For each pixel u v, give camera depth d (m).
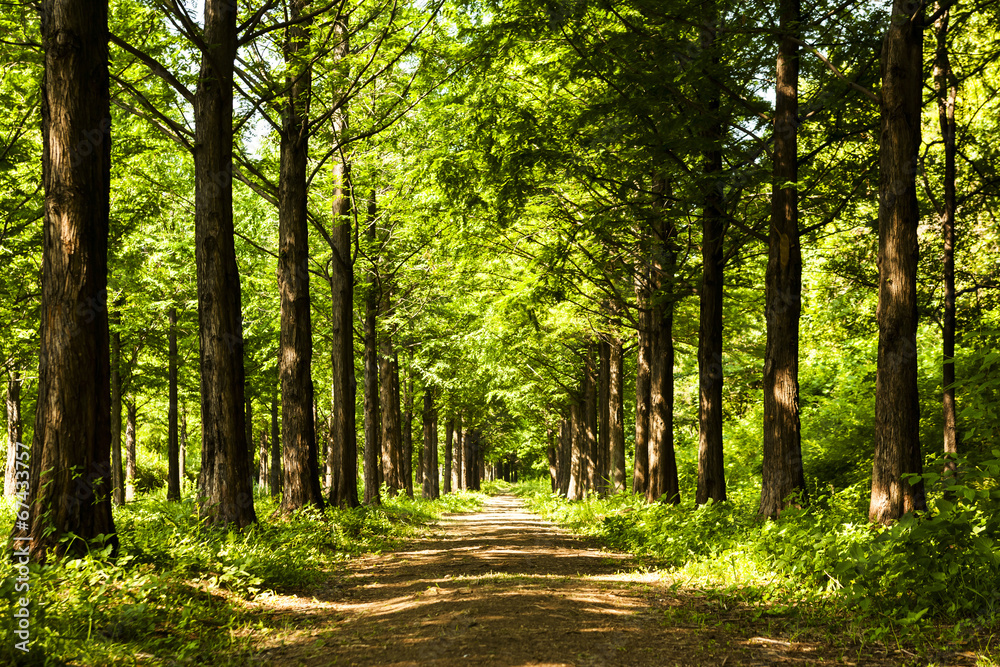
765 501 10.77
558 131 13.13
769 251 10.98
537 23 11.24
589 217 14.01
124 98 13.16
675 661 4.93
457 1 12.61
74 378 6.92
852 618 5.79
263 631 6.35
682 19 10.34
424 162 15.95
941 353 15.49
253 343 24.91
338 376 18.39
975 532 5.79
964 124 15.86
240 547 8.99
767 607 6.52
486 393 35.62
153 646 5.42
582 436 32.09
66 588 5.77
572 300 20.44
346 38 13.37
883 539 5.95
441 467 60.28
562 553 12.20
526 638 5.35
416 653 5.15
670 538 11.29
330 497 18.22
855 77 10.72
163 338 24.23
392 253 21.45
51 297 6.96
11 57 12.23
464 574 9.44
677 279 15.36
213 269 10.66
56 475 6.81
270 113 14.80
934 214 14.62
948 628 5.26
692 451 25.75
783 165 10.83
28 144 15.58
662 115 11.13
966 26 13.13
